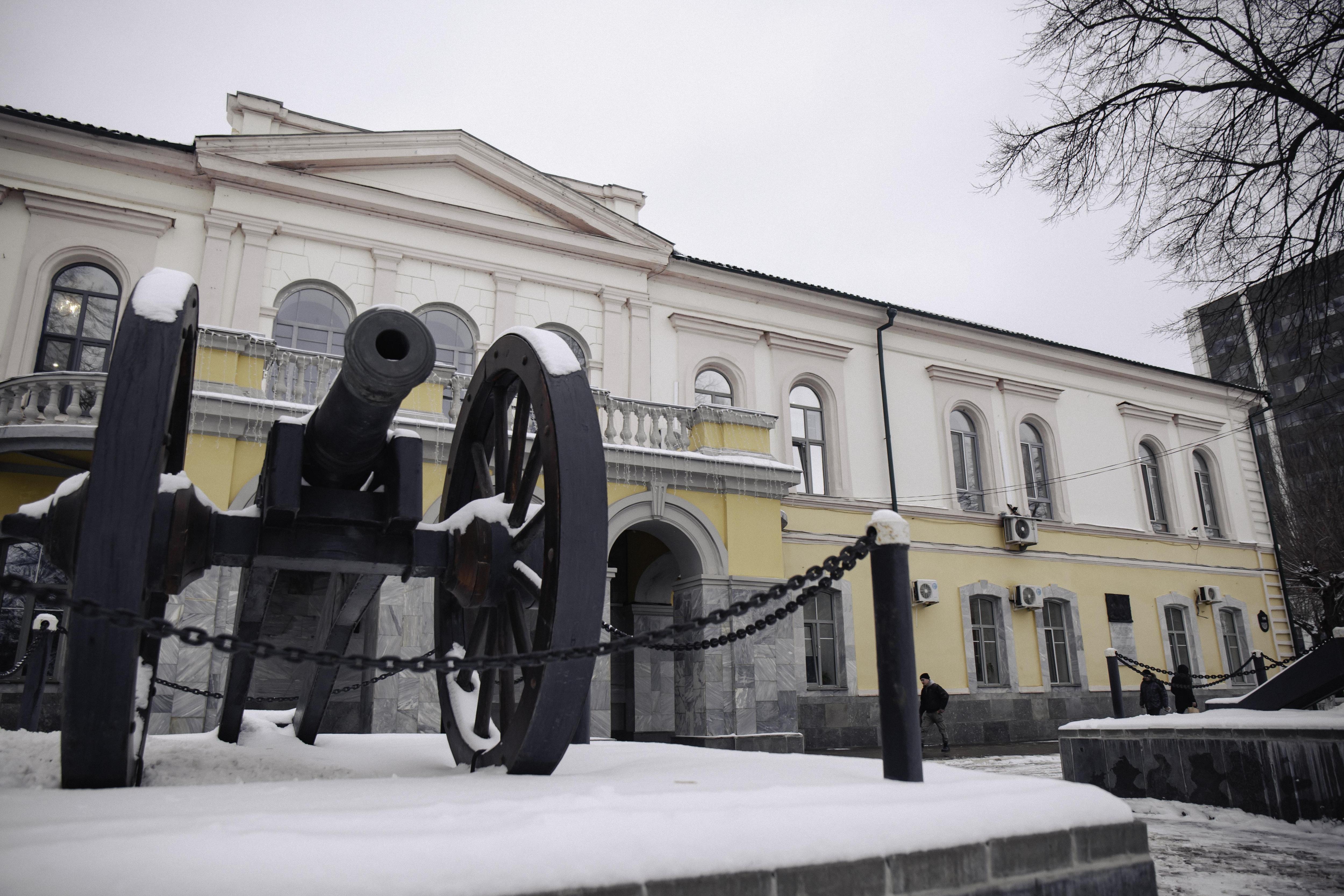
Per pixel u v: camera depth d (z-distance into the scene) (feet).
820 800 8.87
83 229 43.37
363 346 11.55
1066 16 28.66
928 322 65.05
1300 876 15.93
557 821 7.34
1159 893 14.76
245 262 45.78
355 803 8.29
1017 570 63.57
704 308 58.29
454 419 40.19
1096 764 26.48
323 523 12.97
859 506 58.39
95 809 7.89
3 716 34.96
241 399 34.88
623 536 53.67
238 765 14.37
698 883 7.20
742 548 44.37
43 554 38.65
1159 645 68.44
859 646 55.06
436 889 6.31
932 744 53.98
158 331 10.40
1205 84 27.99
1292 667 25.04
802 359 60.23
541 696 10.93
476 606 13.14
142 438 9.98
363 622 37.52
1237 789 22.56
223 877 6.07
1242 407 80.48
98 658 9.61
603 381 53.31
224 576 32.22
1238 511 77.36
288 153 47.60
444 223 51.11
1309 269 27.86
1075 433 70.28
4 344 40.83
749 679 42.52
